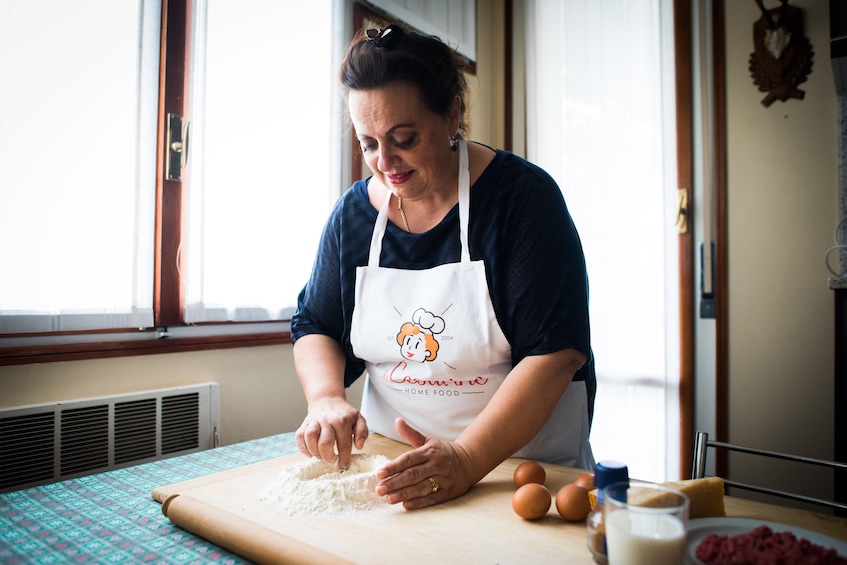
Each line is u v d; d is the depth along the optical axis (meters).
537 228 0.97
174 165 1.58
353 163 2.06
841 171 1.97
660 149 2.32
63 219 1.37
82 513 0.83
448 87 0.94
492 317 0.98
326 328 1.17
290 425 1.84
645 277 2.35
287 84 1.85
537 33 2.66
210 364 1.63
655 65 2.33
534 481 0.86
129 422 1.41
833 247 2.01
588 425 1.14
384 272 1.07
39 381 1.31
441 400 1.05
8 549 0.71
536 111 2.66
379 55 0.87
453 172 1.05
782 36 2.10
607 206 2.44
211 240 1.66
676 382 2.28
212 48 1.68
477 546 0.67
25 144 1.31
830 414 2.05
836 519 0.74
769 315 2.15
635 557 0.54
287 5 1.86
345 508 0.78
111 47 1.46
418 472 0.79
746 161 2.19
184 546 0.72
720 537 0.60
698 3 2.26
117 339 1.46
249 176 1.75
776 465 2.13
